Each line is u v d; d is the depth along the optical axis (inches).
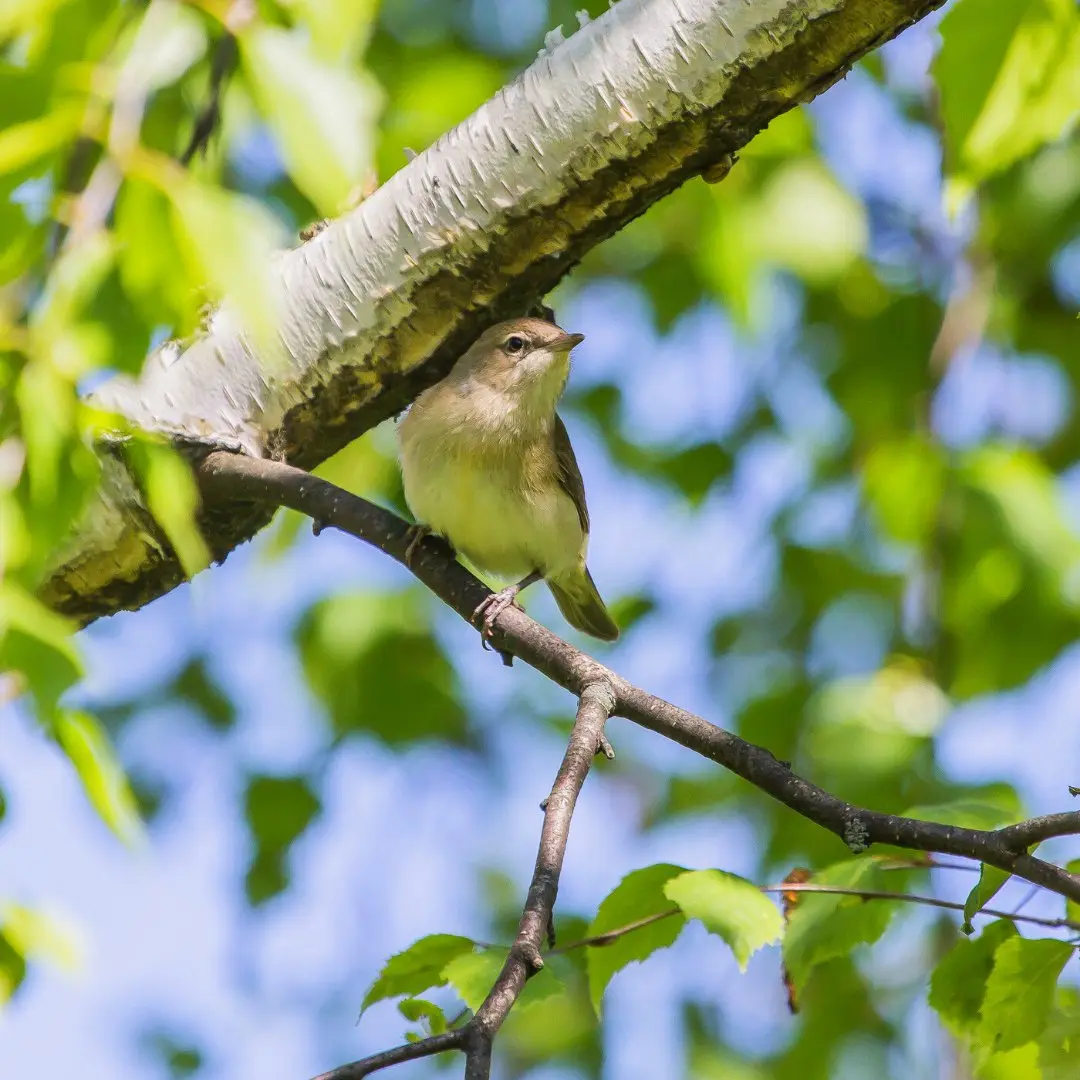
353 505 298.4
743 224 469.4
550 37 289.0
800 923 258.2
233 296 157.9
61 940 203.2
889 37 261.9
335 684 531.8
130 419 302.5
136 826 176.7
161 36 166.2
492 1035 184.2
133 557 314.0
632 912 259.3
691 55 270.1
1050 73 245.8
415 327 301.9
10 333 164.4
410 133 383.6
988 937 258.7
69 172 166.9
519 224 289.1
